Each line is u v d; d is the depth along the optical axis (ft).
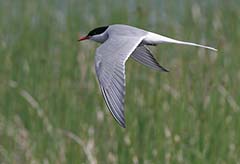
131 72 44.91
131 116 41.06
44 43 50.85
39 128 42.60
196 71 45.70
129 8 56.70
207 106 41.65
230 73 46.01
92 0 55.98
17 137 42.68
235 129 40.57
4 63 48.65
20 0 56.49
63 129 42.22
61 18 56.03
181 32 53.21
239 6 55.11
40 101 44.62
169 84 44.75
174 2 56.54
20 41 50.57
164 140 39.91
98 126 41.57
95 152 40.06
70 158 39.96
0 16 54.44
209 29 52.01
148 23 53.88
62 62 47.24
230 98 42.63
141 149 39.65
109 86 22.76
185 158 39.14
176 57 49.26
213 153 39.27
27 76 47.14
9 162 41.14
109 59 23.62
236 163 39.04
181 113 41.04
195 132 40.14
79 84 45.24
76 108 43.06
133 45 24.23
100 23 54.49
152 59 28.86
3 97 45.78
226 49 49.24
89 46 49.65
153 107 41.52
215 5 55.31
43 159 40.73
